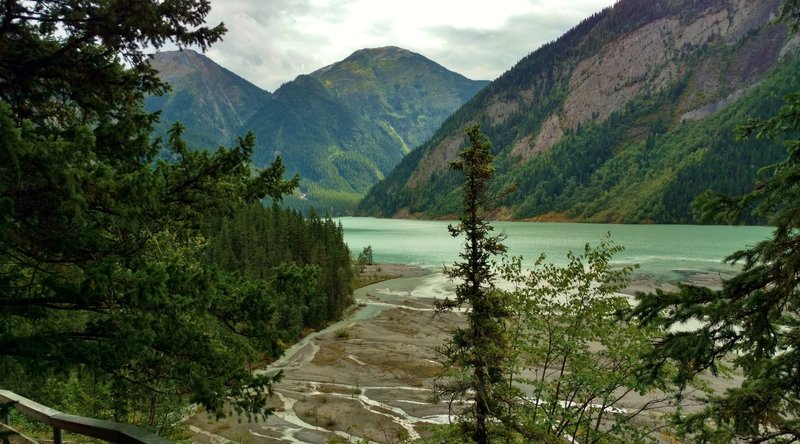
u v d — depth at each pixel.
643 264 99.31
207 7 7.52
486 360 12.38
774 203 6.90
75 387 16.95
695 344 7.39
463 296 12.88
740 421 7.44
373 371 46.00
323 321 66.56
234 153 7.23
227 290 7.41
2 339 5.96
